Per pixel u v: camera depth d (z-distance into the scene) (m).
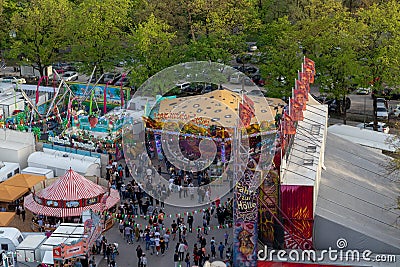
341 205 56.84
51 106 84.69
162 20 108.88
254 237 48.00
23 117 87.38
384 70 89.62
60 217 61.28
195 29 110.50
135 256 57.88
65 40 110.19
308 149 60.09
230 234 61.03
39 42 109.31
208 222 62.78
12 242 55.47
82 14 106.69
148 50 99.25
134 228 60.88
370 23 94.81
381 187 63.59
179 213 64.75
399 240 52.91
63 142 76.75
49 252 53.41
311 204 52.00
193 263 56.25
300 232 52.41
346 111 98.75
